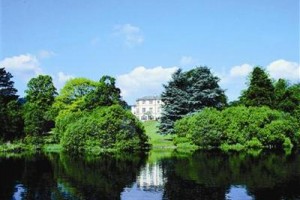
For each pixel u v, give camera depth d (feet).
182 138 342.03
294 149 317.83
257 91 381.19
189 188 156.25
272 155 265.95
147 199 139.74
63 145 330.95
